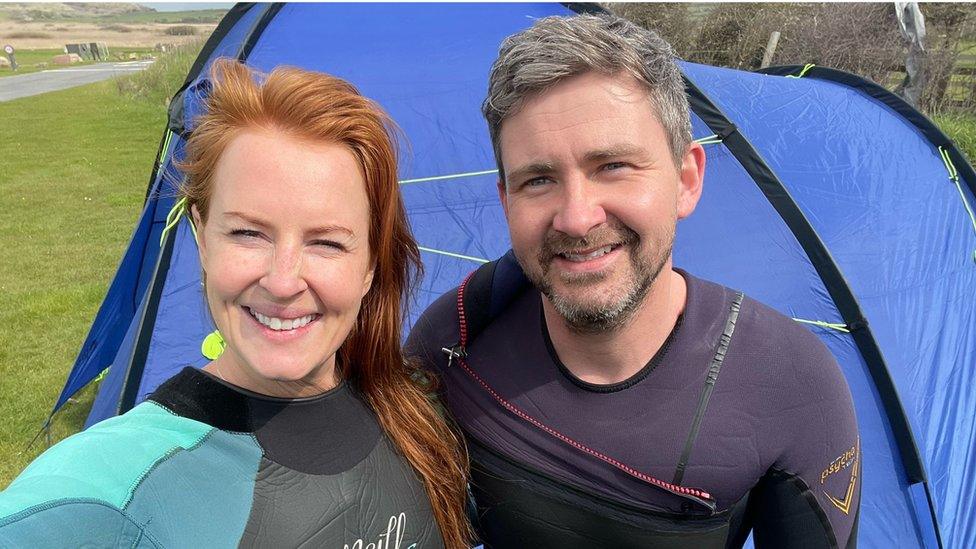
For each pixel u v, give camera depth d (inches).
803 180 60.9
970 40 173.9
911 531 44.7
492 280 24.8
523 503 23.6
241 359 19.3
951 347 56.8
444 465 23.2
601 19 21.0
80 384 65.6
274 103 18.2
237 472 18.4
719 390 22.0
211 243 18.7
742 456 21.9
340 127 18.6
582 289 20.9
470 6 60.0
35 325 88.5
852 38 182.7
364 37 56.6
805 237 49.5
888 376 46.6
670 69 21.2
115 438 17.2
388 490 21.2
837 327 48.4
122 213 141.9
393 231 22.0
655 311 21.8
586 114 19.7
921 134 75.6
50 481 15.5
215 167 18.6
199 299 46.2
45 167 184.4
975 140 131.3
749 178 51.9
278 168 17.8
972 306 61.9
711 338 22.5
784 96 71.6
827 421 22.5
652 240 20.8
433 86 54.1
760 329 22.8
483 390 24.5
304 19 56.3
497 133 22.0
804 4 201.0
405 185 50.5
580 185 20.2
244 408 19.2
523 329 24.3
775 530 23.5
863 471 45.7
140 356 45.1
